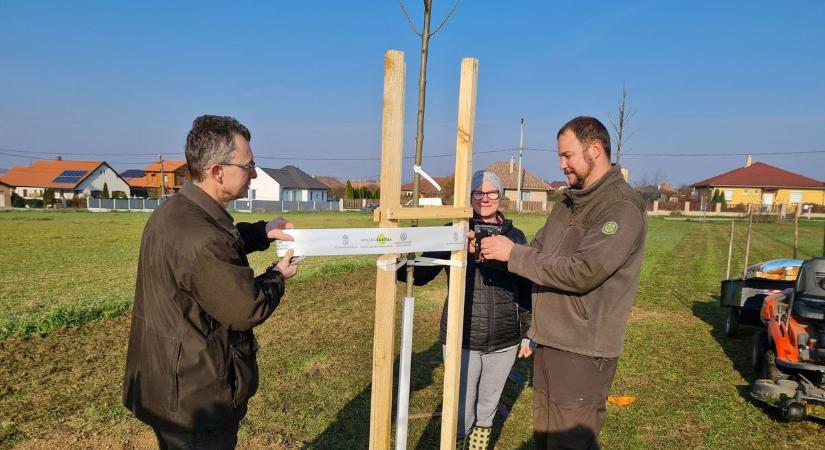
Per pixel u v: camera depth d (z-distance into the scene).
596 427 2.61
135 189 72.25
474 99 2.49
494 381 3.42
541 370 2.74
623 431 4.44
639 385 5.52
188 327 2.07
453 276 2.67
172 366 2.07
